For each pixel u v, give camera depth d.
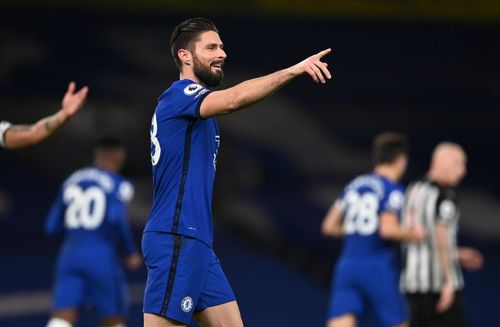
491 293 41.72
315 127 65.00
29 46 65.38
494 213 54.91
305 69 11.25
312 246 47.56
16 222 46.97
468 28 73.81
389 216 23.23
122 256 40.66
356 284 23.67
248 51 69.38
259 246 47.28
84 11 69.00
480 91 70.44
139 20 70.56
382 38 73.00
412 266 23.28
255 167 55.34
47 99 61.00
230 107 11.67
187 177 12.46
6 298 36.47
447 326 23.02
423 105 68.44
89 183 25.11
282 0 61.31
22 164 55.16
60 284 24.97
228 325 12.91
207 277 12.85
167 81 64.81
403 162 24.19
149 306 12.53
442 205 22.77
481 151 63.34
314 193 55.47
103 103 60.38
